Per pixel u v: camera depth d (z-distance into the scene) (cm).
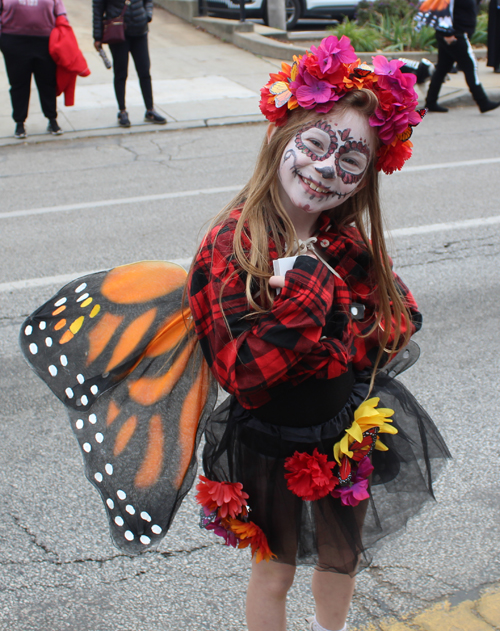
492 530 255
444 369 360
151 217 576
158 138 830
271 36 1324
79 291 193
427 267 478
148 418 179
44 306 195
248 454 169
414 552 246
